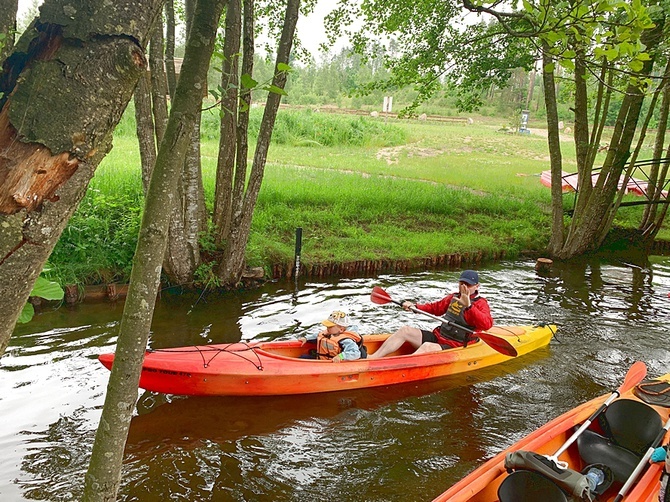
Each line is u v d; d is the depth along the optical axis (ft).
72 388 18.95
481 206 50.14
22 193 4.29
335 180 53.67
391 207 46.42
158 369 17.90
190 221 28.89
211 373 18.33
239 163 28.84
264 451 16.48
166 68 29.04
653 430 14.93
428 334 23.36
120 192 34.68
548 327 26.21
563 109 158.92
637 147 44.29
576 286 35.55
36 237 4.43
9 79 4.43
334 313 21.17
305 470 15.70
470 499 12.44
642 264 42.42
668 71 37.42
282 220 39.45
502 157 90.79
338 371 19.89
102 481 6.75
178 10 36.14
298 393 19.75
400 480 15.43
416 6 40.50
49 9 4.37
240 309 27.86
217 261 30.96
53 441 16.05
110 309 26.66
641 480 13.15
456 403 19.95
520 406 19.89
